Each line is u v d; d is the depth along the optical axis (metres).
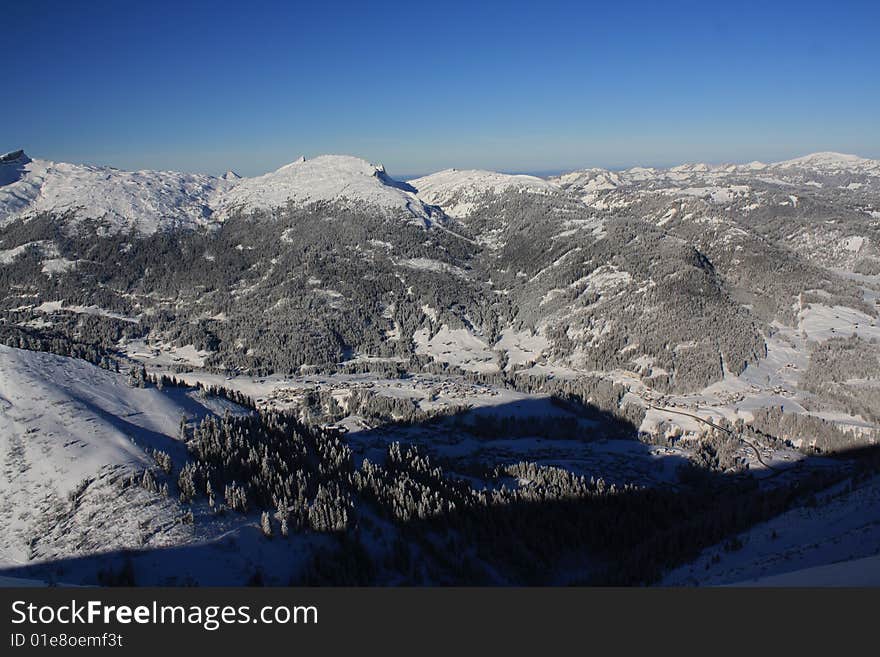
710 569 98.31
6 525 92.31
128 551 86.69
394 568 96.81
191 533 91.38
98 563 84.56
